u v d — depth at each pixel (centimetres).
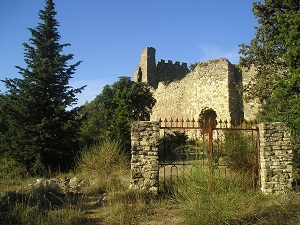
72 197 1020
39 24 1823
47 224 724
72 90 1784
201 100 2605
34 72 1720
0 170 1527
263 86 1762
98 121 2691
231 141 1319
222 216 704
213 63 2547
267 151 1038
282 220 717
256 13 1800
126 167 1466
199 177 870
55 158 1672
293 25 1294
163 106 3372
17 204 834
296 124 1187
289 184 1023
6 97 1691
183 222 729
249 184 1054
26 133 1633
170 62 4525
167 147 1827
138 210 830
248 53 1897
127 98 2803
